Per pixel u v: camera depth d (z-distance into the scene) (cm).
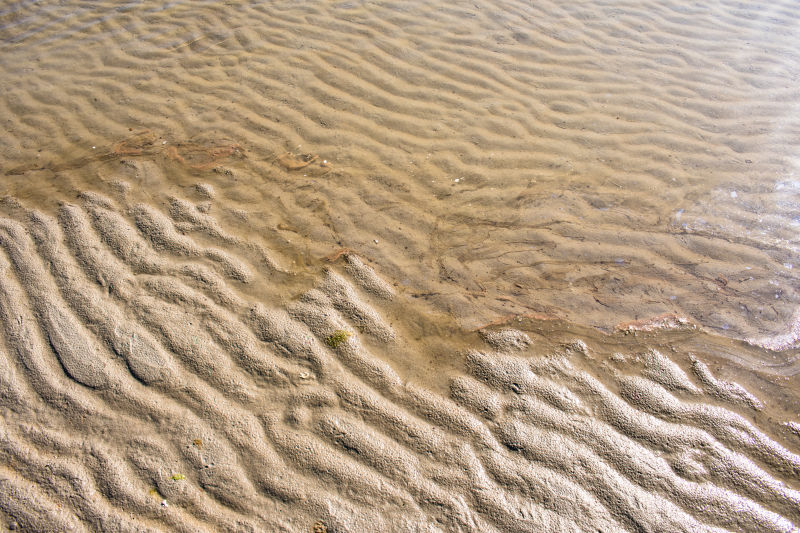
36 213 322
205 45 494
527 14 539
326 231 323
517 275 303
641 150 391
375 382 245
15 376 238
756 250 319
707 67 473
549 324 277
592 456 220
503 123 412
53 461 211
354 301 282
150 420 225
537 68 469
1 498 200
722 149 392
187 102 427
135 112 416
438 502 205
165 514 198
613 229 332
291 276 294
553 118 418
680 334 272
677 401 242
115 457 213
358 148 387
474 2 555
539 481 212
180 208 330
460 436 226
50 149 379
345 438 223
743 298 291
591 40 505
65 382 237
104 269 287
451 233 328
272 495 205
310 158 377
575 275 304
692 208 346
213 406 231
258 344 257
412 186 359
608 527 200
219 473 210
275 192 348
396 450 220
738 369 256
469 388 245
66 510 198
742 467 218
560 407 238
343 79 451
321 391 240
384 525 198
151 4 558
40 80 451
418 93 439
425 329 272
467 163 378
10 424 222
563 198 353
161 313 267
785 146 393
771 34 518
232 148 382
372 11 539
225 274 291
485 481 212
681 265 311
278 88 441
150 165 364
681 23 532
